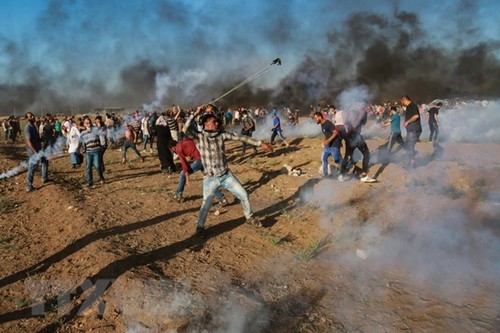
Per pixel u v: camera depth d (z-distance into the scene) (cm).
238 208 659
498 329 305
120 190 852
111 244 497
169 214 646
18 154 1719
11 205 751
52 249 512
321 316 342
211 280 407
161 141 1030
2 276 441
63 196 777
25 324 349
